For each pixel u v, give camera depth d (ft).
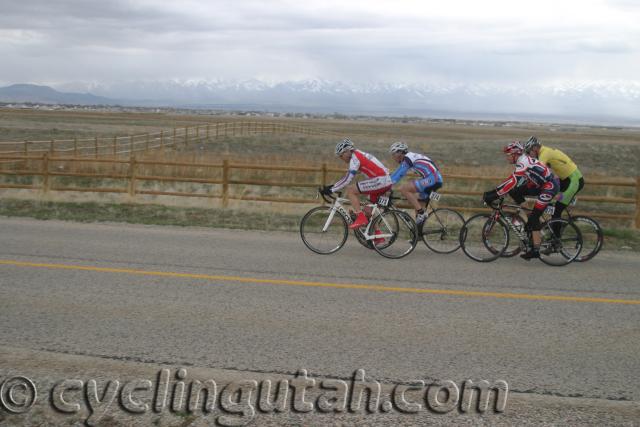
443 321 19.83
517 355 16.90
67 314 19.53
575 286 25.16
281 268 26.94
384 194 30.07
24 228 36.17
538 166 28.12
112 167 75.87
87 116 342.03
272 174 73.20
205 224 39.50
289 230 38.11
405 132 294.87
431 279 25.68
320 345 17.30
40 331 17.85
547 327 19.47
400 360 16.33
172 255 29.09
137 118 341.41
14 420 12.62
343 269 27.12
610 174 104.47
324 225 30.55
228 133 171.94
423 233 31.22
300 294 22.65
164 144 116.98
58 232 34.94
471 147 160.56
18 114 304.50
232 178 71.61
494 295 23.31
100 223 39.01
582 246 29.37
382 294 22.98
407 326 19.20
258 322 19.21
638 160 140.26
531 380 15.19
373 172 29.37
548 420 13.04
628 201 41.73
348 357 16.46
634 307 22.09
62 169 75.25
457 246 31.40
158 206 47.67
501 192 28.53
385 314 20.42
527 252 29.22
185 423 12.64
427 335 18.39
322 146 149.79
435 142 176.86
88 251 29.48
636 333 19.04
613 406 13.78
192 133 161.68
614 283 25.88
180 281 24.08
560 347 17.62
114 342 17.11
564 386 14.85
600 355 17.04
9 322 18.61
